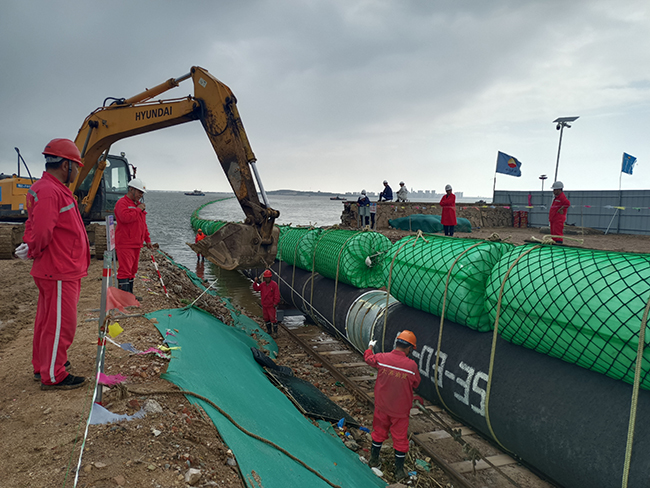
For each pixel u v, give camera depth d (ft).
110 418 10.12
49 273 11.06
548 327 12.27
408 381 13.62
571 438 11.22
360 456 14.90
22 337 17.71
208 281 49.80
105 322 10.77
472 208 83.92
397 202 74.13
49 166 10.91
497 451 15.47
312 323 33.91
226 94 24.29
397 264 19.98
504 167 92.58
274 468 9.89
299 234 35.37
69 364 13.28
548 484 13.44
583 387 11.70
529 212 85.40
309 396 18.16
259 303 39.65
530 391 12.75
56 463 8.53
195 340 17.01
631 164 73.67
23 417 10.33
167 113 26.96
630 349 10.29
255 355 20.31
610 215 74.69
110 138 30.96
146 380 12.51
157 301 22.58
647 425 9.96
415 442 16.16
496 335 14.12
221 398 12.48
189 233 111.14
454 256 16.78
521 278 13.33
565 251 13.08
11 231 39.29
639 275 10.68
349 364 24.53
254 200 24.31
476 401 14.52
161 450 9.20
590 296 11.24
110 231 10.73
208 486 8.38
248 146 24.23
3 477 8.14
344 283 28.71
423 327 18.58
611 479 10.20
